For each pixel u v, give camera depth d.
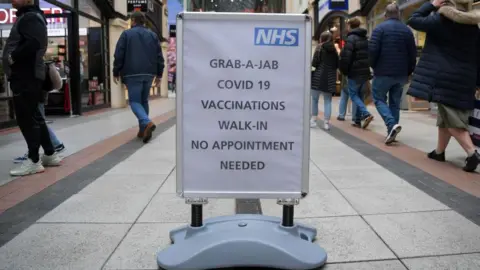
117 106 14.62
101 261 2.91
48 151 5.53
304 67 2.79
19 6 4.96
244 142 2.82
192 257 2.75
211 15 2.74
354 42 8.65
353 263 2.87
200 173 2.82
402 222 3.56
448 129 5.27
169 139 7.74
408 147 6.77
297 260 2.76
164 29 22.12
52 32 11.65
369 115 8.64
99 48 13.81
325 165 5.60
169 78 24.41
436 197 4.19
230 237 2.85
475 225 3.48
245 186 2.84
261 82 2.79
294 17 2.75
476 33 5.16
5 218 3.70
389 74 7.03
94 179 4.95
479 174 5.04
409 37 7.02
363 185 4.65
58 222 3.60
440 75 5.16
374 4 14.53
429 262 2.87
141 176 5.09
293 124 2.82
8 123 8.95
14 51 4.88
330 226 3.49
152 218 3.69
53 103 11.77
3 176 5.07
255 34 2.76
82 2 12.33
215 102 2.79
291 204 2.88
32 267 2.82
